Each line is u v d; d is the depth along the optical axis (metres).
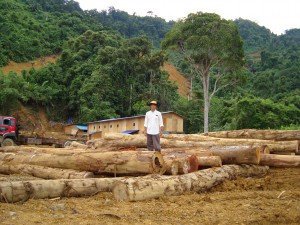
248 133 15.40
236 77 35.59
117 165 8.64
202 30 32.25
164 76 56.06
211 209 6.18
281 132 14.84
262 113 32.94
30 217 5.31
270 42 125.56
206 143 13.05
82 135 33.62
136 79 50.00
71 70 52.84
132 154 8.61
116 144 13.21
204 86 34.91
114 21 111.31
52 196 6.71
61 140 25.44
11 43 63.94
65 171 9.28
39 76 53.84
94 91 46.66
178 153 10.32
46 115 50.38
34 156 10.58
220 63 34.28
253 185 8.91
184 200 6.83
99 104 44.72
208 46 32.19
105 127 33.81
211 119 42.34
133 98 48.56
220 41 32.09
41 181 6.68
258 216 5.73
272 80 65.44
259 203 6.71
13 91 42.44
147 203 6.53
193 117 43.19
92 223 5.06
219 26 32.97
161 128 10.66
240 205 6.56
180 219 5.51
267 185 9.03
